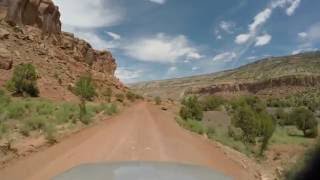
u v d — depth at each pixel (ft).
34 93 163.53
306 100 402.11
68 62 284.00
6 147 52.75
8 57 185.37
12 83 158.30
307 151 39.96
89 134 78.33
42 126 73.51
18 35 238.68
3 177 40.50
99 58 473.67
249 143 101.50
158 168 33.73
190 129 106.52
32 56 225.15
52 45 288.30
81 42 399.65
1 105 97.91
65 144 62.95
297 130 161.27
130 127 99.14
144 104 308.81
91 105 160.97
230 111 251.60
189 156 55.93
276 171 62.54
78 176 29.96
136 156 52.19
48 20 301.43
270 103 397.60
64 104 137.08
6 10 252.01
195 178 29.40
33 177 39.96
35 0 282.36
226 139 95.14
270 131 94.84
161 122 125.18
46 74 209.87
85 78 222.48
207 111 289.94
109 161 42.11
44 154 53.26
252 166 62.49
